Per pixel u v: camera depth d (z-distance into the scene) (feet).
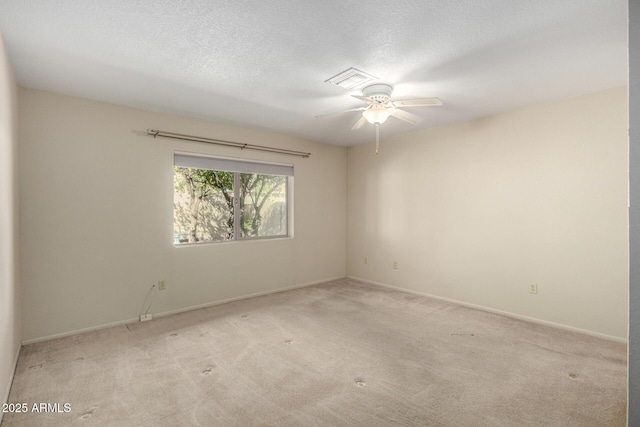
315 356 8.20
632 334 3.77
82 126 9.78
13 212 7.77
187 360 7.99
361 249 16.66
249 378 7.15
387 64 7.57
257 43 6.68
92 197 9.96
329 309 12.03
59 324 9.43
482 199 12.01
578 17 5.74
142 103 10.32
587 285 9.68
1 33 6.20
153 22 5.93
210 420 5.75
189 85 8.87
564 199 10.07
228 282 13.05
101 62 7.50
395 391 6.63
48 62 7.47
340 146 17.08
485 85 8.84
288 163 14.94
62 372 7.39
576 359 8.00
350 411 5.99
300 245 15.48
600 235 9.43
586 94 9.57
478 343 8.98
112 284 10.34
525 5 5.41
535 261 10.73
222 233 13.51
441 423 5.65
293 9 5.54
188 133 11.85
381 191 15.66
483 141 11.94
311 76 8.25
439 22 5.91
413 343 8.98
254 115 11.62
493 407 6.09
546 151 10.39
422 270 14.03
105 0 5.28
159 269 11.29
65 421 5.73
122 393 6.57
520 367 7.61
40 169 9.12
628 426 3.79
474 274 12.30
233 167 13.25
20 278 8.78
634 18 3.75
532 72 8.02
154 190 11.15
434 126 13.33
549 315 10.44
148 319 10.92
